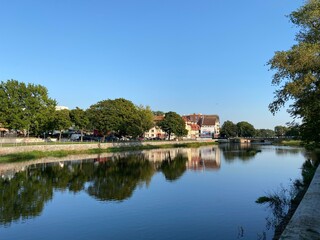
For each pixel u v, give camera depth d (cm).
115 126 8450
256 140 16112
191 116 19975
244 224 1720
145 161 5375
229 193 2577
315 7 2155
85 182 3161
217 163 5047
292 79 2125
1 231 1677
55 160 5169
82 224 1783
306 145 3139
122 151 7812
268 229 1619
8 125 6244
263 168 4262
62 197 2472
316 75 2059
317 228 1119
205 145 12431
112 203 2273
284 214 1823
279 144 13388
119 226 1741
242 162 5175
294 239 1016
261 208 2039
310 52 1977
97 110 8550
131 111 9612
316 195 1616
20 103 6494
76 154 6444
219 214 1941
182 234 1598
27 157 5175
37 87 6794
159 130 14850
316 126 2633
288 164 4750
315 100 2064
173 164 4909
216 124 19425
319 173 2422
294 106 2320
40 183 3078
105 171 4006
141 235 1596
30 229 1706
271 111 2261
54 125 7275
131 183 3111
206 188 2816
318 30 2172
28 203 2270
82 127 8144
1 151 4838
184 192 2642
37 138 7162
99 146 7538
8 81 6431
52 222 1820
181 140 13000
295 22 2247
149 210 2072
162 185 2984
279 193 2406
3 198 2412
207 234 1585
